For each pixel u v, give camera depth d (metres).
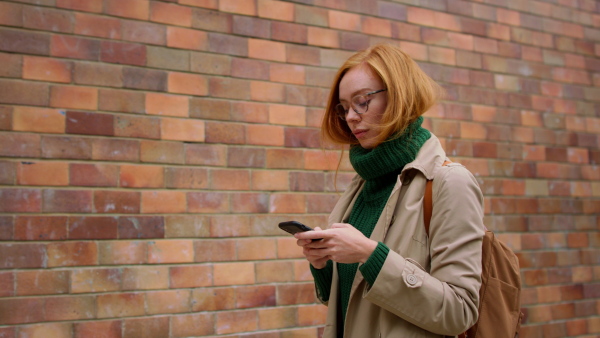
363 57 1.61
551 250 3.84
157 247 2.74
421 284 1.33
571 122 4.09
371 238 1.53
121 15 2.80
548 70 4.07
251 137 3.04
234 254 2.91
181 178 2.84
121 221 2.68
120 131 2.73
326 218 3.18
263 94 3.09
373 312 1.50
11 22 2.58
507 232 3.71
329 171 3.22
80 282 2.56
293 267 3.06
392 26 3.52
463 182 1.42
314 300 3.09
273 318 2.97
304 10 3.27
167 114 2.84
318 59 3.27
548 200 3.90
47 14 2.64
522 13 4.03
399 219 1.49
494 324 1.48
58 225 2.55
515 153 3.83
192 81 2.92
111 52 2.75
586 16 4.31
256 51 3.11
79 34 2.70
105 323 2.59
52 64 2.63
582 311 3.87
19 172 2.51
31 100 2.57
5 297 2.43
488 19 3.88
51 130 2.59
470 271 1.36
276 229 3.04
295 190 3.12
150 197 2.75
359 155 1.66
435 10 3.69
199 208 2.86
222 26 3.03
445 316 1.32
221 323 2.84
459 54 3.73
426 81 1.59
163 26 2.89
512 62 3.93
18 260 2.47
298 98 3.19
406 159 1.55
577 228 3.98
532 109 3.95
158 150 2.80
